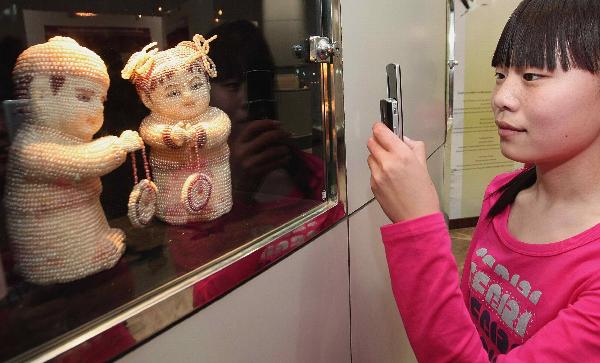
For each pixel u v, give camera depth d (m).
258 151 0.71
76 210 0.43
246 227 0.57
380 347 0.93
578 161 0.44
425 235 0.45
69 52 0.42
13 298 0.40
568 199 0.47
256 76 0.69
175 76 0.53
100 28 0.54
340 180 0.68
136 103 0.60
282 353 0.58
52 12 0.49
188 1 0.63
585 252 0.44
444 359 0.45
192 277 0.44
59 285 0.42
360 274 0.80
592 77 0.40
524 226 0.53
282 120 0.69
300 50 0.65
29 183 0.41
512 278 0.51
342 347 0.75
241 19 0.68
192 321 0.43
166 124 0.54
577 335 0.40
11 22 0.44
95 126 0.45
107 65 0.56
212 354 0.46
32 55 0.41
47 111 0.41
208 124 0.56
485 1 2.33
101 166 0.43
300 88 0.67
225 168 0.61
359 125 0.75
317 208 0.66
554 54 0.40
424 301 0.45
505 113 0.45
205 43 0.57
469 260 0.62
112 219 0.58
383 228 0.48
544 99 0.41
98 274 0.44
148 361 0.39
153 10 0.60
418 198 0.46
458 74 2.40
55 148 0.41
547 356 0.41
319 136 0.67
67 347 0.33
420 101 1.19
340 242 0.72
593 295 0.41
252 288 0.51
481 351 0.46
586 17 0.39
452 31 1.72
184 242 0.52
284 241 0.56
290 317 0.59
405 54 1.01
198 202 0.56
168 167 0.56
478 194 2.60
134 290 0.41
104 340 0.35
